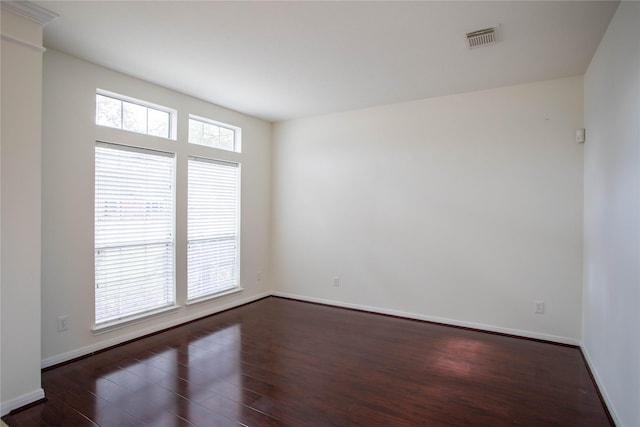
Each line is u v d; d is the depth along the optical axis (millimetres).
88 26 2467
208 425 2104
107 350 3186
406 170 4188
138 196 3479
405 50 2812
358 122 4504
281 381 2639
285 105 4336
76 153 2984
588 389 2541
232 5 2201
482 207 3754
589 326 2959
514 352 3184
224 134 4523
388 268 4309
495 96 3680
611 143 2314
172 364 2920
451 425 2113
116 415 2197
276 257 5176
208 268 4262
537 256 3492
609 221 2348
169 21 2402
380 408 2289
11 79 2201
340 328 3826
